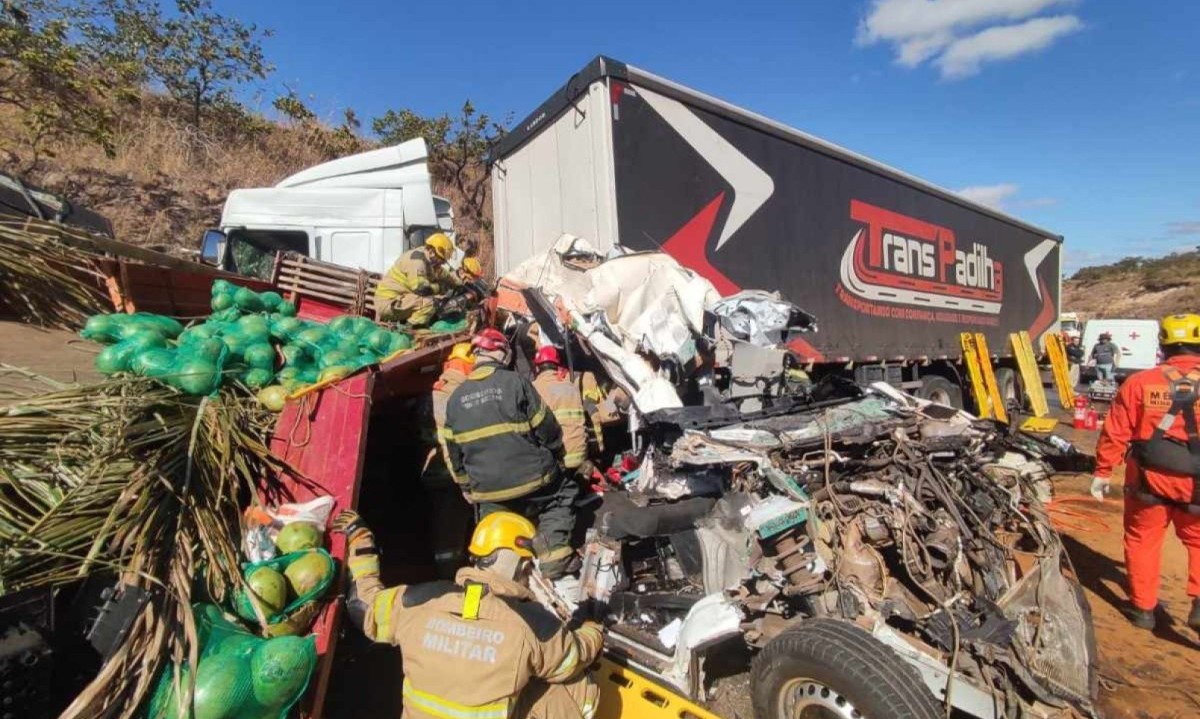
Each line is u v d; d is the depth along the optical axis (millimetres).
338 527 2625
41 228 4188
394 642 2174
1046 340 14000
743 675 3562
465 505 4160
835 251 7613
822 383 4793
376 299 4895
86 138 10586
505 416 3215
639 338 4176
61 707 1916
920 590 3025
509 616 2031
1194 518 3979
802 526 2943
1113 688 3598
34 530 2115
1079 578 5074
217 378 3000
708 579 3053
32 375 2656
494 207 7016
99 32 12594
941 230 9883
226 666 1933
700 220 5922
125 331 3098
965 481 3584
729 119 6246
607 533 3191
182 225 11492
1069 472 3982
